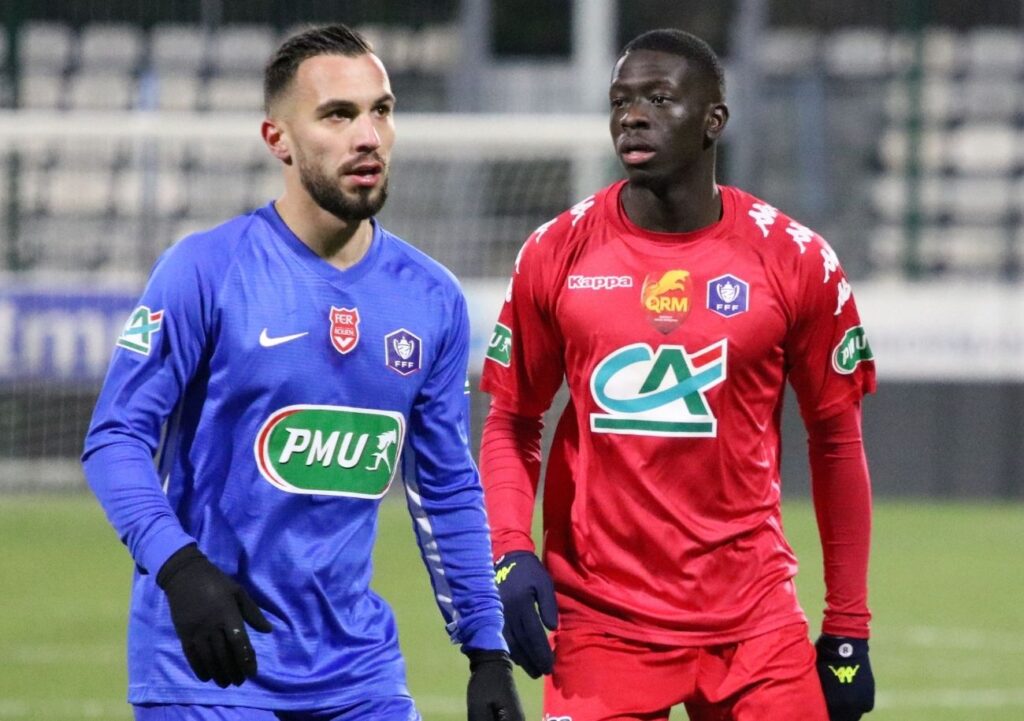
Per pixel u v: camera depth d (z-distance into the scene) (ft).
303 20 219.41
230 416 41.09
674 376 48.70
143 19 222.07
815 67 232.53
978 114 230.68
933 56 234.17
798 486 184.34
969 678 101.91
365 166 40.45
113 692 94.73
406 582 134.31
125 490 38.70
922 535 162.71
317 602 41.73
